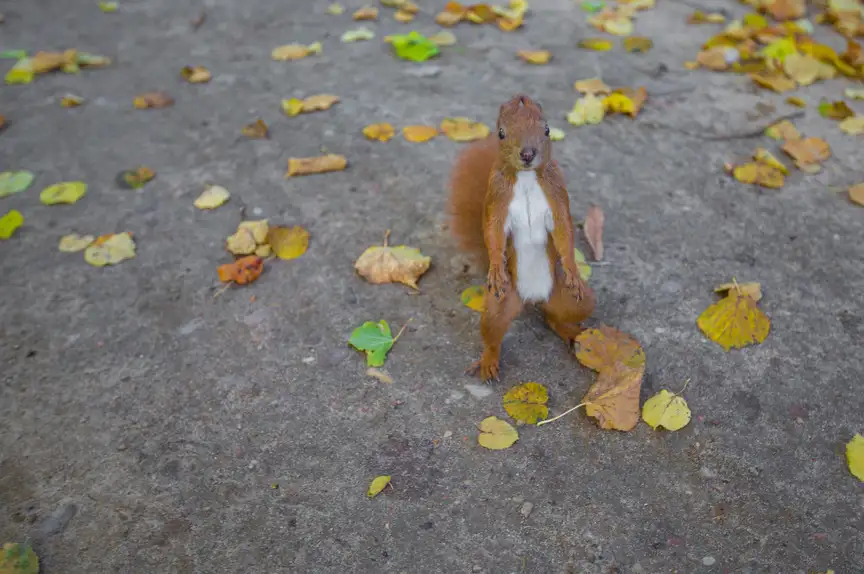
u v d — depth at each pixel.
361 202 1.11
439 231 1.07
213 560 0.78
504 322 0.88
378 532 0.79
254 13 1.60
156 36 1.51
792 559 0.77
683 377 0.90
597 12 1.57
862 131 1.21
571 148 1.19
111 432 0.87
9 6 1.65
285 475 0.83
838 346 0.92
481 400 0.88
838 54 1.37
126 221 1.09
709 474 0.82
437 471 0.83
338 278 1.01
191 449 0.85
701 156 1.17
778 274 1.00
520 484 0.82
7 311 0.98
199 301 0.99
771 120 1.24
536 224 0.86
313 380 0.91
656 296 0.98
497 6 1.59
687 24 1.51
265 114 1.28
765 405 0.87
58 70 1.40
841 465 0.83
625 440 0.85
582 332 0.91
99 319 0.97
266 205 1.11
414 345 0.93
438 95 1.31
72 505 0.82
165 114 1.29
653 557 0.77
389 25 1.53
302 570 0.77
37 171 1.17
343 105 1.29
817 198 1.10
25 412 0.89
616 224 1.07
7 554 0.78
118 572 0.77
